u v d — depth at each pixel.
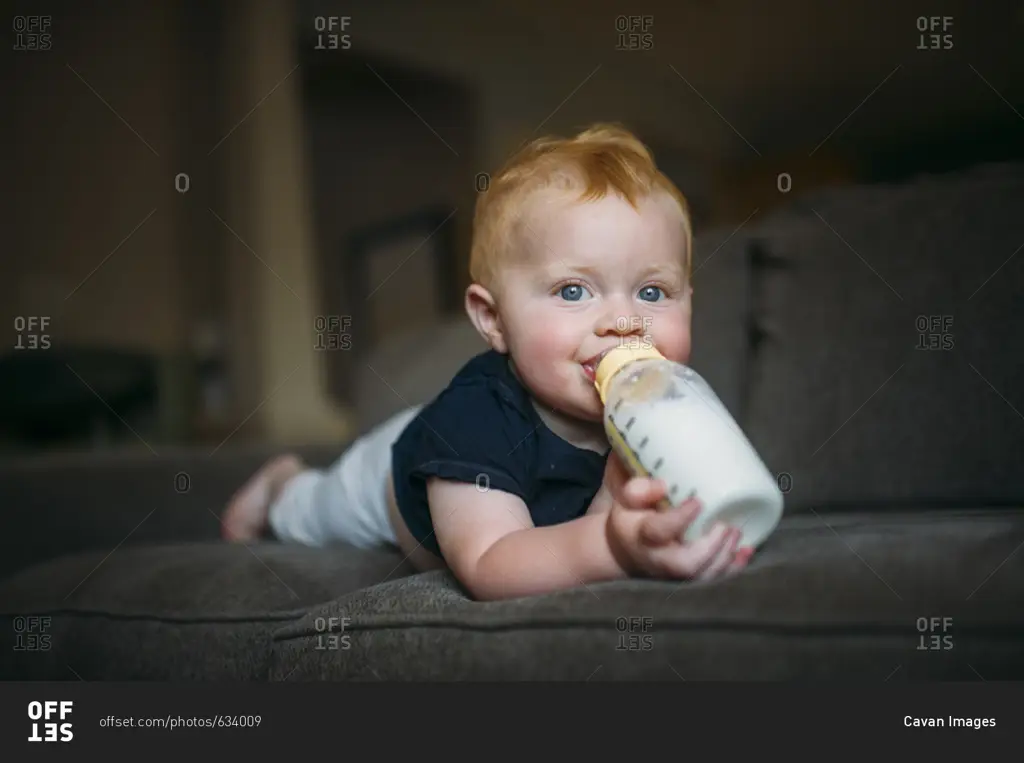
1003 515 0.84
